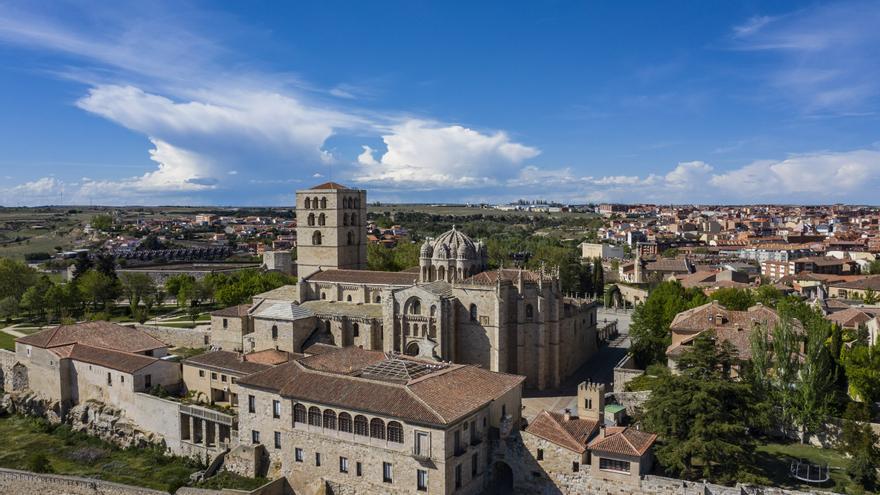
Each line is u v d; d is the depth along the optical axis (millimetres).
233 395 121938
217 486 99625
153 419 120125
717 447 81750
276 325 138375
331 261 163625
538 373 131375
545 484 89625
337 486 93125
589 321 159375
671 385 89312
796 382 100125
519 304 130750
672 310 140125
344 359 110750
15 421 137500
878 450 86750
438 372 99062
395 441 87500
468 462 88688
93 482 100688
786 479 85875
